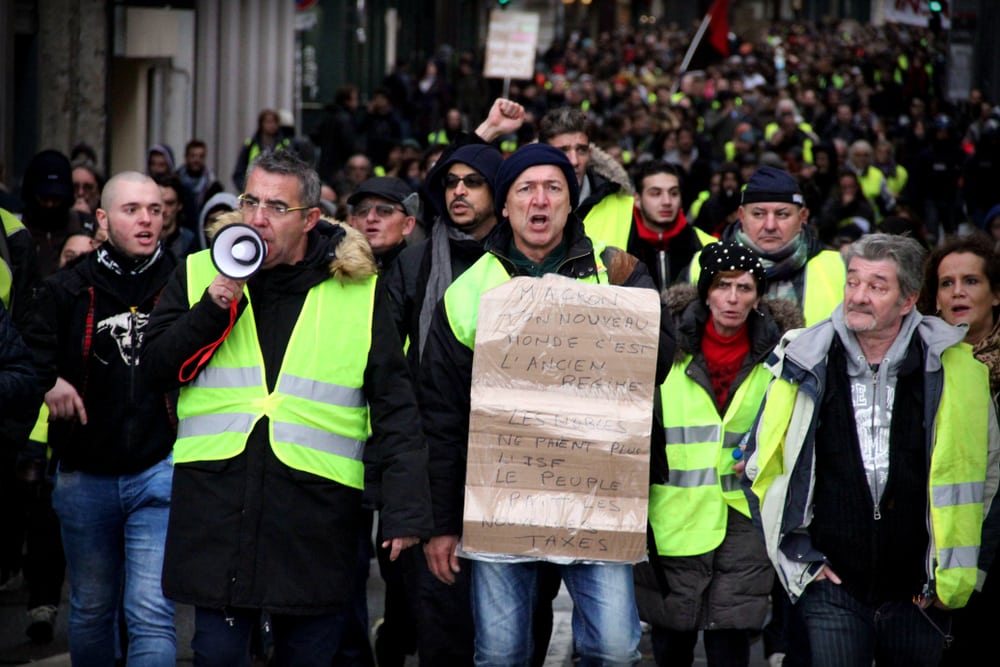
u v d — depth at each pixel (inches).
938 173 1988.2
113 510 517.7
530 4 7170.3
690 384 534.0
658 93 2691.9
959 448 443.2
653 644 557.3
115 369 517.0
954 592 441.4
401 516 428.8
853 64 4847.4
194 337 422.0
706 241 696.4
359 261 438.6
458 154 558.9
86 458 513.7
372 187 644.1
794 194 629.9
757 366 531.5
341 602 435.8
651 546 523.8
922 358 446.9
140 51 1609.3
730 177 1272.1
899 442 446.9
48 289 516.7
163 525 511.8
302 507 429.4
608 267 471.5
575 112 661.3
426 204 731.4
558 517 445.1
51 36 1441.9
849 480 448.1
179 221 922.1
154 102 1835.6
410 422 437.4
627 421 447.5
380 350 439.2
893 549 446.9
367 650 568.1
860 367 449.7
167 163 1238.9
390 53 3747.5
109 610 528.4
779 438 454.3
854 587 450.6
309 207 436.1
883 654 464.8
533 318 450.0
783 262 632.4
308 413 431.8
